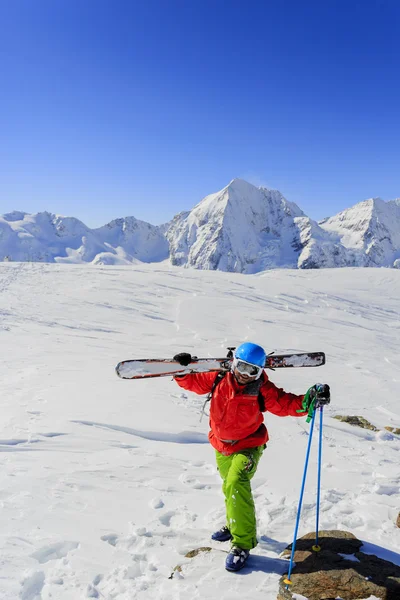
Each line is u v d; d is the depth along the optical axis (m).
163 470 5.57
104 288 30.58
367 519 4.24
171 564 3.54
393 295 35.34
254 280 36.75
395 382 14.16
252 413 3.65
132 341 18.48
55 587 3.19
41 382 10.88
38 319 22.05
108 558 3.57
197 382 3.79
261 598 3.13
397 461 6.52
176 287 31.89
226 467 3.81
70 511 4.32
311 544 3.76
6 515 4.15
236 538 3.52
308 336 21.72
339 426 8.80
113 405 8.80
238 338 20.27
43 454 6.12
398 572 3.34
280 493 4.83
